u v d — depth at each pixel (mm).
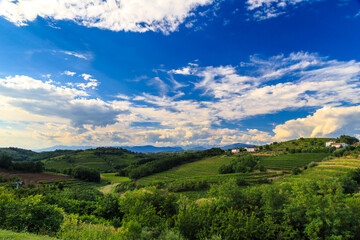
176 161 153500
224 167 114062
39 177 106625
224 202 22344
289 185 26688
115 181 127375
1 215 14359
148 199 29531
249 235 16984
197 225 18953
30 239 10867
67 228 13867
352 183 45125
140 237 16891
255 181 80500
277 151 164375
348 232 14547
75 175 120062
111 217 29656
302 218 17109
